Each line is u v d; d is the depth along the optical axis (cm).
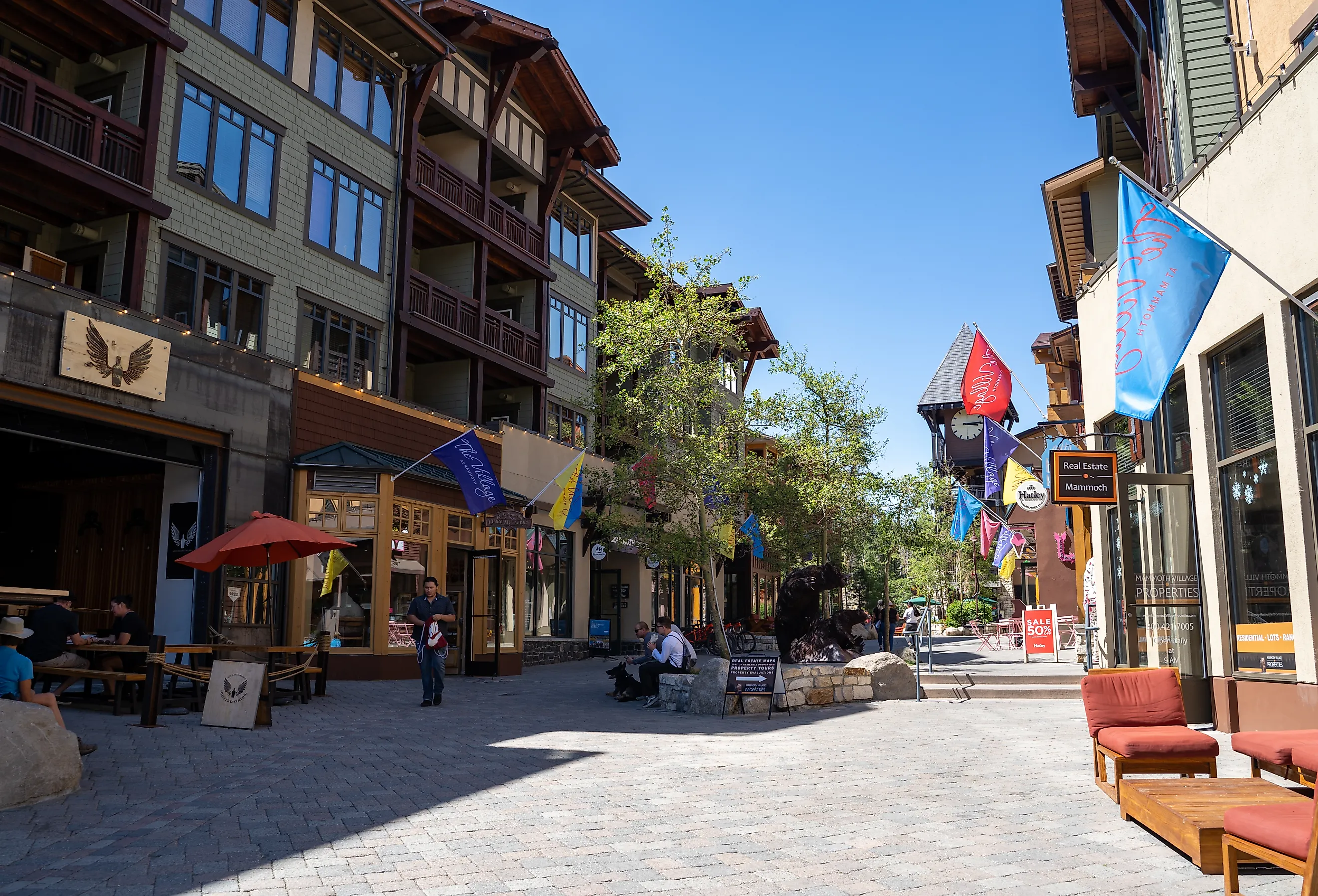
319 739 1048
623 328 1972
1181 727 771
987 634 3628
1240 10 1230
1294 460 977
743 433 2108
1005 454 1897
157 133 1716
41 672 1206
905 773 859
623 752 991
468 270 2627
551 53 2716
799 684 1438
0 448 1872
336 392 2025
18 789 678
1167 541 1266
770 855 566
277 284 1981
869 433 2647
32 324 1445
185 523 1784
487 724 1225
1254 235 1051
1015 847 588
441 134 2717
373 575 1953
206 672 1216
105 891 485
